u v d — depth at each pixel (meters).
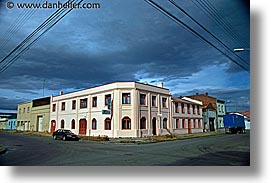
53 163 9.98
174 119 33.22
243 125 36.28
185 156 11.48
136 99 27.73
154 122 30.08
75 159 10.89
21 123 44.69
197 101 39.47
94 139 24.28
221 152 12.82
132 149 15.36
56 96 36.41
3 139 26.06
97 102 29.94
